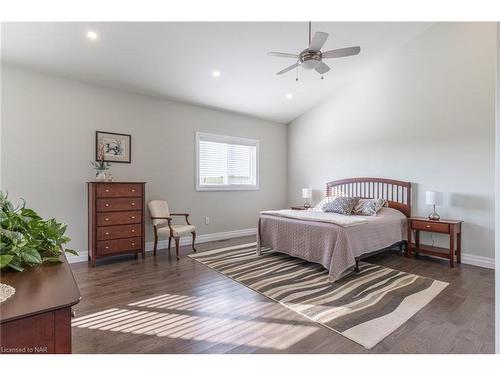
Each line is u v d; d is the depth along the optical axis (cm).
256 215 601
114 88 415
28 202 349
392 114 458
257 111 566
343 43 402
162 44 335
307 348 182
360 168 505
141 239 397
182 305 247
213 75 418
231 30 328
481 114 365
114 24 294
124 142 423
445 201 397
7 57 324
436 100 406
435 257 406
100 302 254
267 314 230
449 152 394
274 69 422
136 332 202
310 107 593
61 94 372
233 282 305
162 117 464
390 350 179
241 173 581
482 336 195
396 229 399
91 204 363
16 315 83
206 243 501
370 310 236
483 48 363
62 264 133
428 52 412
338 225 323
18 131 342
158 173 459
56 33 295
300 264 369
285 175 655
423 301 253
